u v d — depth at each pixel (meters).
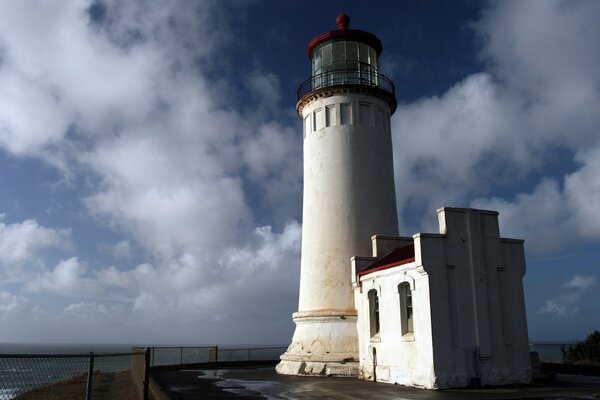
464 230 21.44
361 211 28.31
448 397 16.81
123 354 12.97
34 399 19.14
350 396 17.45
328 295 27.28
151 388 19.25
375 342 23.53
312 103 30.80
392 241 27.09
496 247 21.91
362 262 26.09
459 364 19.91
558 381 21.98
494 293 21.30
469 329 20.45
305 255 29.11
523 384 20.67
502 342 20.89
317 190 29.27
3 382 22.98
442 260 20.66
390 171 30.33
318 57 32.44
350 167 28.94
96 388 21.66
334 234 28.06
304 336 27.31
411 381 20.67
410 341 21.00
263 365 36.19
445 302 20.30
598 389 19.02
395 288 22.38
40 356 10.22
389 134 31.14
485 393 17.89
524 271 22.25
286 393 18.45
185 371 29.91
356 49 31.62
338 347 25.80
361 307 25.09
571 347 36.59
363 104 30.19
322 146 29.69
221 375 26.64
